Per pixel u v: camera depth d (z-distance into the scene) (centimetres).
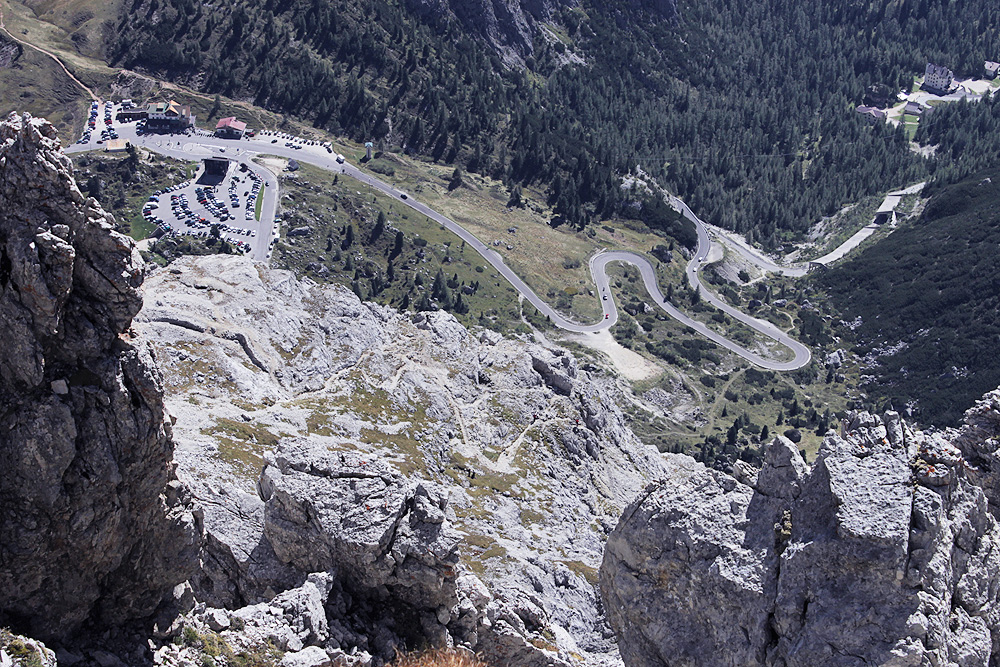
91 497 3288
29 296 3114
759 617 3294
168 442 3456
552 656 4719
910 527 3167
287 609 3922
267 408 9250
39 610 3334
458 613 4434
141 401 3350
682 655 3453
